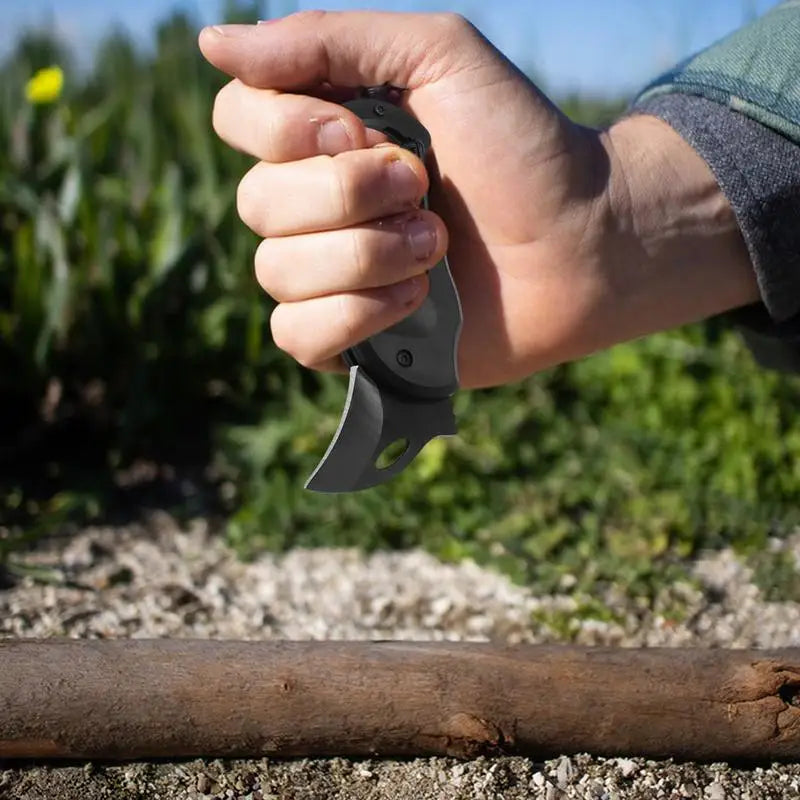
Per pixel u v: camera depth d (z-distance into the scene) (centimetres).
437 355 41
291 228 39
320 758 44
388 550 64
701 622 57
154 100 99
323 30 40
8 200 77
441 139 42
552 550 63
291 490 67
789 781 43
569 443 73
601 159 42
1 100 94
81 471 70
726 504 67
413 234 38
